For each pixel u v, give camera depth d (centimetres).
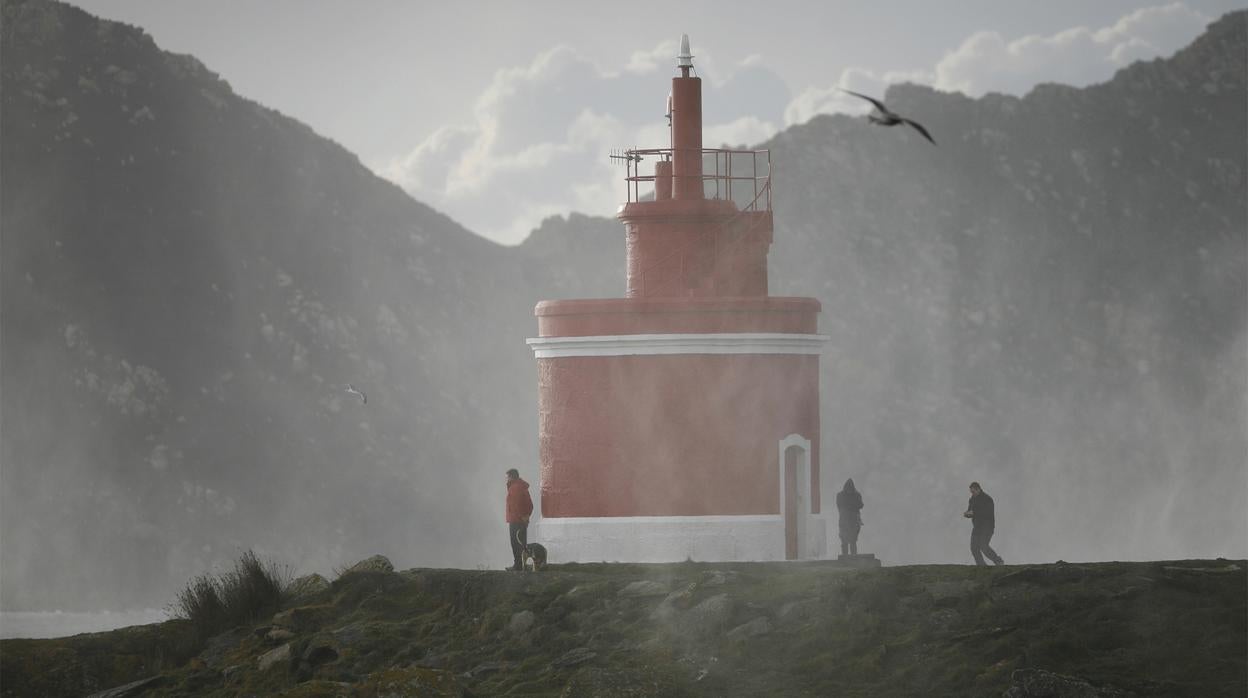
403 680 4450
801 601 4781
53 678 5297
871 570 5044
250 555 6122
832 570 5303
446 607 5378
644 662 4588
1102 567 4794
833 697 4212
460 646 5031
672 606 4912
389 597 5562
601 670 4434
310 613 5500
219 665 5288
